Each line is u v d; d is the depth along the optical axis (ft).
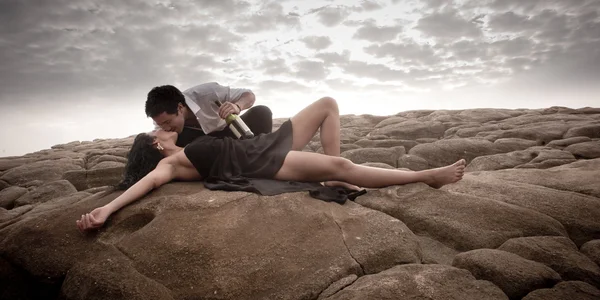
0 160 23.56
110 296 6.08
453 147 18.42
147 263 7.25
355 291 5.91
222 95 11.57
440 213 8.63
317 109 10.82
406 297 5.65
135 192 9.34
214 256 7.17
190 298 6.56
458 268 6.54
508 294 6.03
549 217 8.29
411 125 24.70
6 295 7.82
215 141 10.41
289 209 8.49
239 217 8.18
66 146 32.96
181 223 8.09
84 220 8.39
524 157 15.90
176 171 10.37
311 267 6.90
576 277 6.40
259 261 7.03
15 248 8.23
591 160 12.83
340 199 9.33
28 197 14.67
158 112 10.53
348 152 19.15
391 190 9.82
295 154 9.92
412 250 7.45
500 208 8.50
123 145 26.45
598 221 8.15
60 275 7.61
